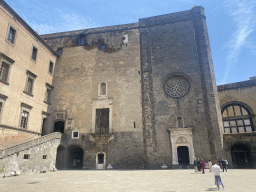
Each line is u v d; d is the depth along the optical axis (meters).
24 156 20.84
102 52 36.31
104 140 30.83
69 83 35.44
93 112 33.09
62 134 30.27
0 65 23.02
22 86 26.53
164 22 35.66
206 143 28.22
